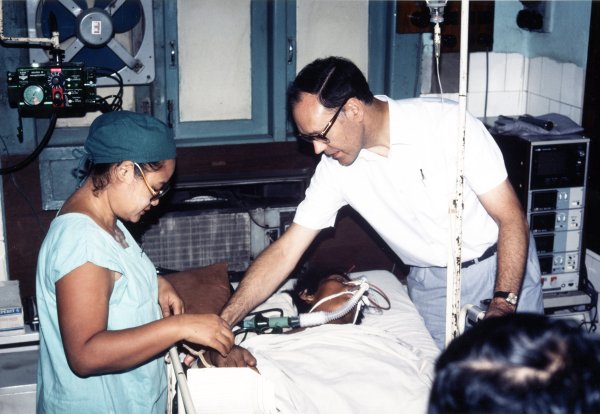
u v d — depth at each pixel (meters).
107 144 1.56
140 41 3.20
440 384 0.70
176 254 3.46
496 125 3.41
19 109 3.01
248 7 3.46
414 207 2.26
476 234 2.30
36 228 3.35
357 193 2.29
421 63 3.62
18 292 3.02
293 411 2.01
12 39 2.94
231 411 1.79
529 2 3.73
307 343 2.30
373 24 3.59
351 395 2.13
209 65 3.49
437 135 2.14
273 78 3.51
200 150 3.53
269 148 3.61
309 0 3.48
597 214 3.39
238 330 2.33
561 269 3.33
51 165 3.29
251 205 3.52
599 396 0.65
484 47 3.69
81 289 1.51
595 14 3.30
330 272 2.63
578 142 3.14
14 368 2.92
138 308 1.67
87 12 2.98
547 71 3.71
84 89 2.89
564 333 0.68
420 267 2.49
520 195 3.20
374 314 2.66
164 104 3.43
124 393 1.70
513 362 0.67
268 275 2.31
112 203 1.62
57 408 1.68
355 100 1.91
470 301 2.38
